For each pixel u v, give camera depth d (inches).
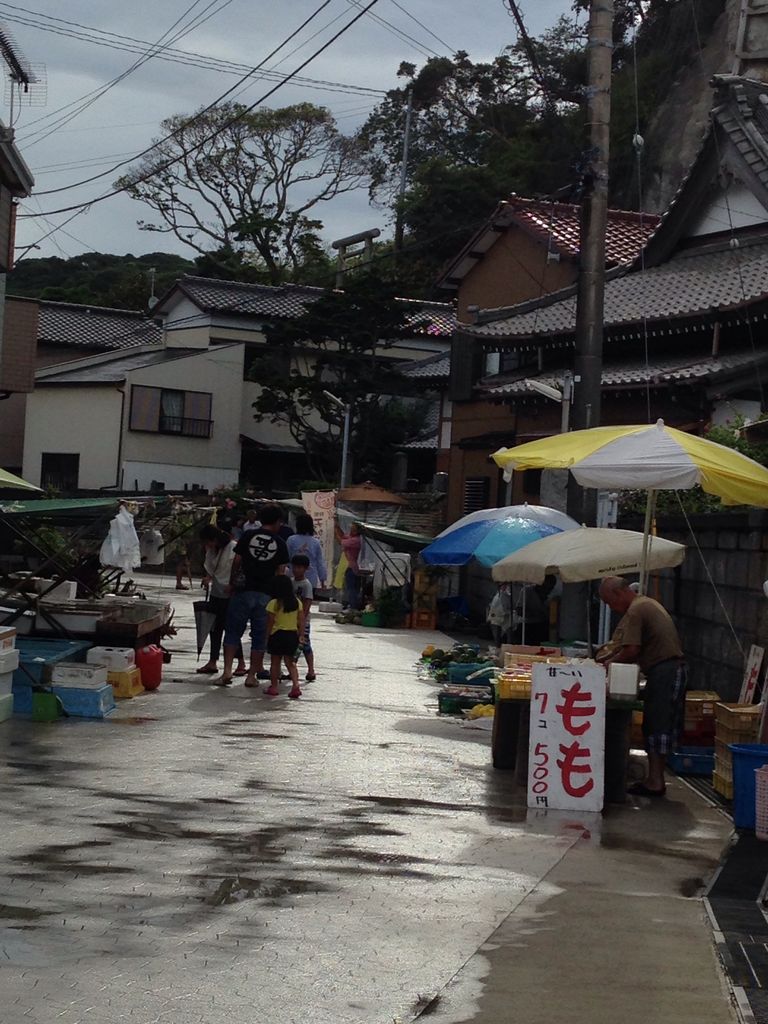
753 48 1221.7
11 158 845.8
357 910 259.8
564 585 636.7
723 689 501.7
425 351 1850.4
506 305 1283.2
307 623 623.5
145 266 2920.8
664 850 330.6
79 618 561.3
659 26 1841.8
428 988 216.4
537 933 250.4
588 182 622.5
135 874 276.1
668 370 884.0
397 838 325.1
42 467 1868.8
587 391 624.1
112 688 514.0
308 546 657.6
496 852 317.7
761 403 847.7
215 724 484.4
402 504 1285.7
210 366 1831.9
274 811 345.4
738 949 242.1
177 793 360.2
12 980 207.9
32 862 280.8
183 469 1817.2
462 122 2249.0
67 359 2079.2
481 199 1909.4
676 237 1063.6
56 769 385.7
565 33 2007.9
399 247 2001.7
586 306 623.8
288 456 1904.5
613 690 387.9
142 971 216.4
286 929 244.2
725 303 882.1
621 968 229.6
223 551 621.3
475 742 484.7
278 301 1953.7
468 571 1136.2
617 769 396.5
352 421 1609.3
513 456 415.2
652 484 386.3
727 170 1007.6
